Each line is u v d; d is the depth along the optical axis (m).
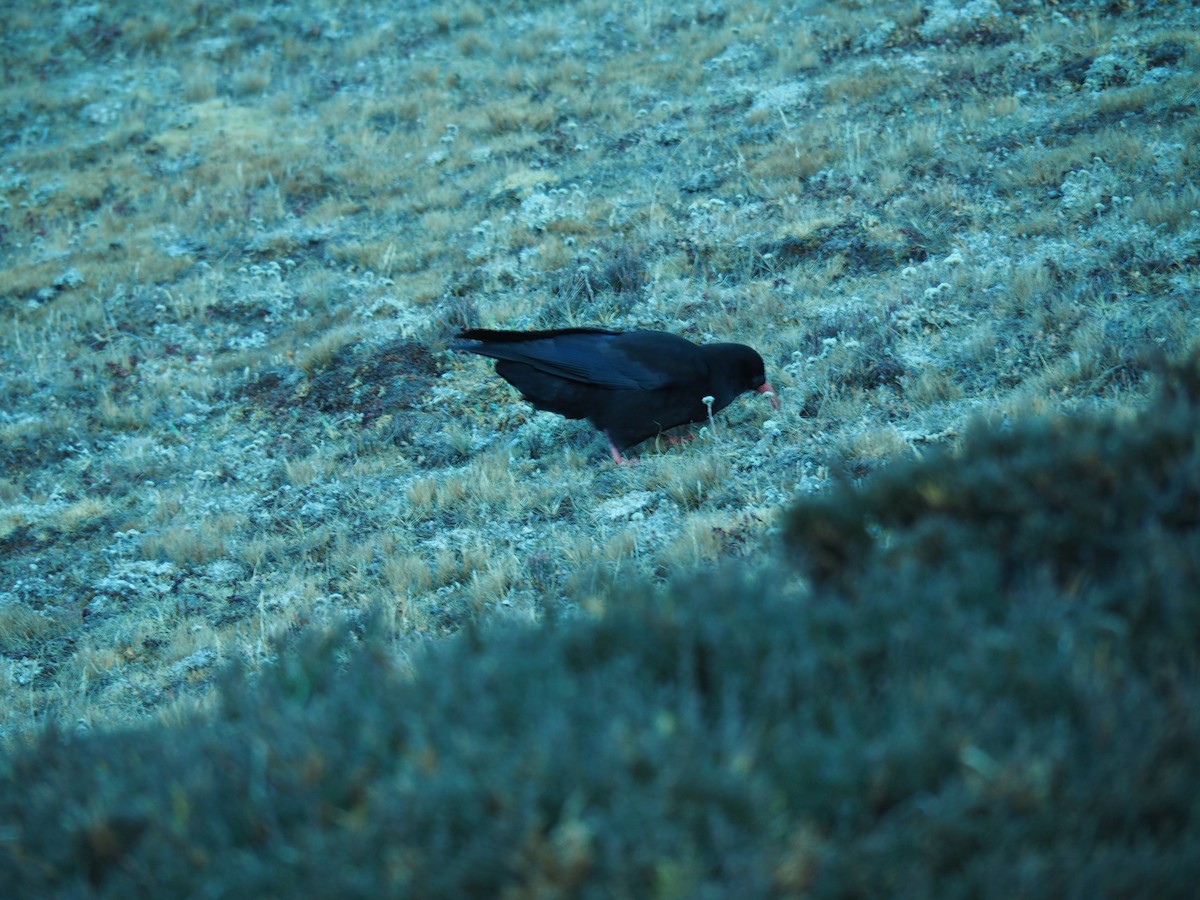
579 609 13.58
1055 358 18.41
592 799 4.93
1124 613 6.12
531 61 43.69
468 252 30.86
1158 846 4.95
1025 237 23.44
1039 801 4.84
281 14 50.09
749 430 19.58
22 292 33.56
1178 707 5.28
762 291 24.23
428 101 41.94
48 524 22.41
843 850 4.73
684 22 43.72
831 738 5.38
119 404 27.69
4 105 45.44
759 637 6.07
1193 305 18.48
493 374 24.30
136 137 42.50
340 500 20.98
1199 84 27.48
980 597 6.35
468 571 16.80
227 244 35.09
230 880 4.86
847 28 38.28
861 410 18.72
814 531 7.41
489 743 5.36
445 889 4.61
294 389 26.30
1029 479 6.97
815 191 28.27
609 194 32.19
